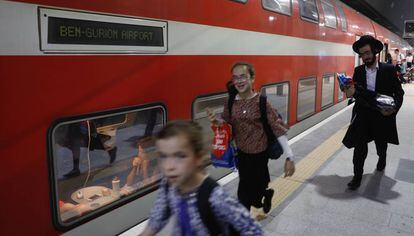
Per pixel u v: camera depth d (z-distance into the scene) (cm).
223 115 293
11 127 216
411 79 2028
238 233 143
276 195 399
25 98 221
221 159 287
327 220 344
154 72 313
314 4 706
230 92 286
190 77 358
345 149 584
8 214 220
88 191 297
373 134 417
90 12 252
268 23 508
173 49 332
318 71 757
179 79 344
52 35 231
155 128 329
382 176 463
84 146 289
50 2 228
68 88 244
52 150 240
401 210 366
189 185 141
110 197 301
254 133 277
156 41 312
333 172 476
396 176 463
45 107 232
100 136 299
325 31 778
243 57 450
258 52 488
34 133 228
